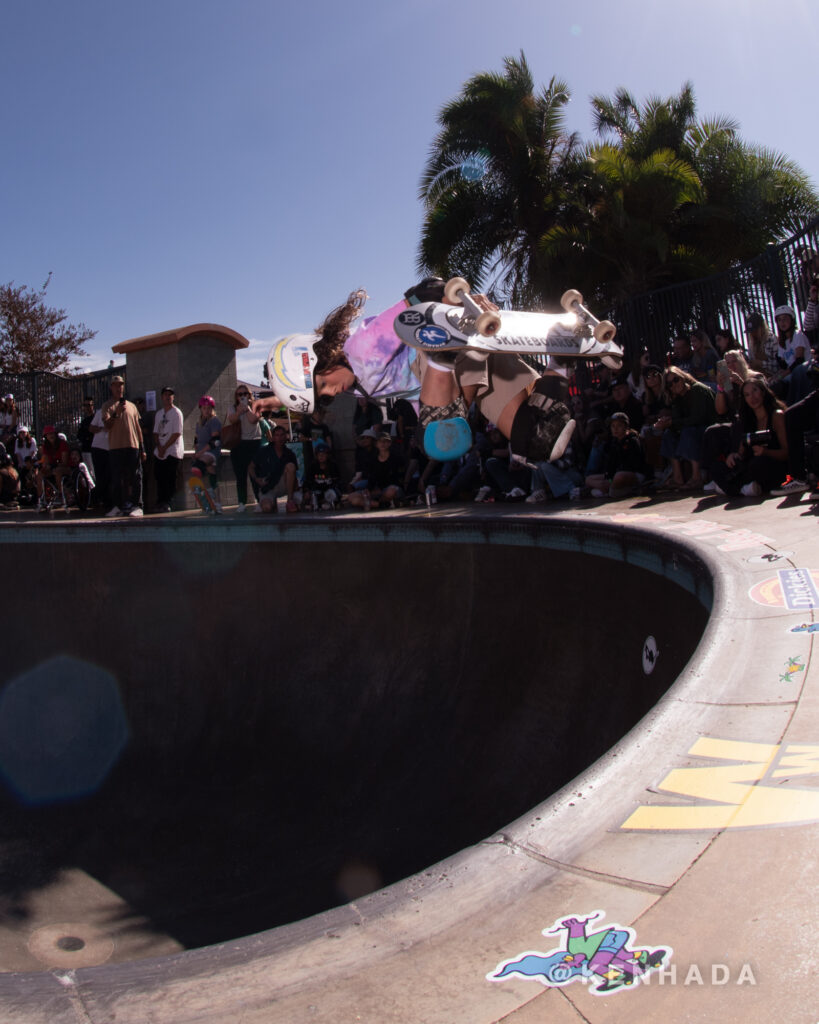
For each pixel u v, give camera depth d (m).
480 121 20.42
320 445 9.90
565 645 6.21
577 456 8.77
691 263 18.58
